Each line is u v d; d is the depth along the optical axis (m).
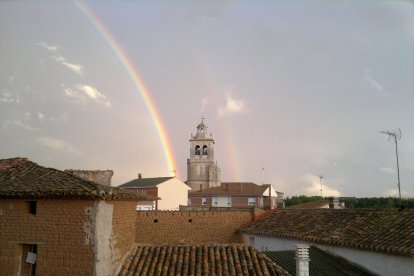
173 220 29.97
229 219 30.81
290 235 24.14
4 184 14.02
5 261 13.48
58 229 13.38
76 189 13.11
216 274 14.76
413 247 15.69
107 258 13.85
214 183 113.75
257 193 76.19
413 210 20.19
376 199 66.81
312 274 17.14
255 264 15.56
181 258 16.06
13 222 13.66
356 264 18.95
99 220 13.32
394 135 35.91
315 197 91.56
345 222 22.75
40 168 15.60
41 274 13.20
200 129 118.25
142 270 15.12
